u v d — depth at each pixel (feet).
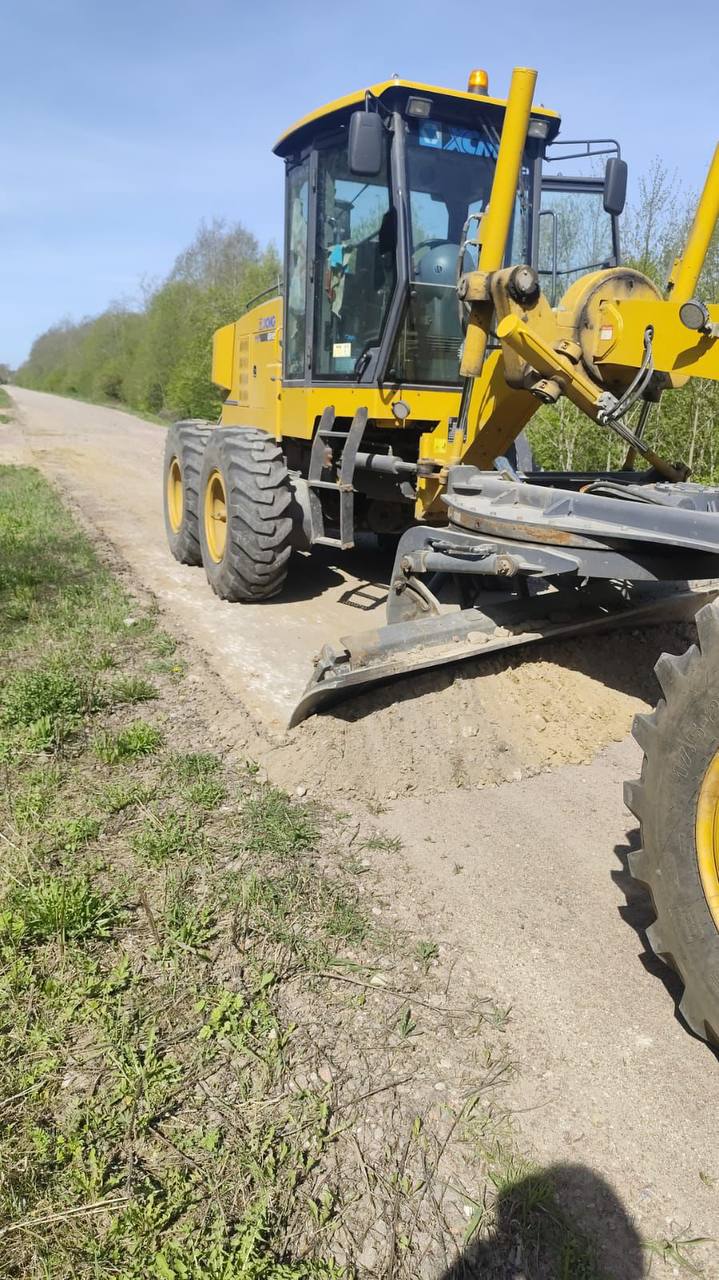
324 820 11.50
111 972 8.63
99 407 117.08
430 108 15.48
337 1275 6.07
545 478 14.66
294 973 8.81
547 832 11.42
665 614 14.65
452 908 9.92
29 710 13.71
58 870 10.09
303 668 16.88
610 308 12.14
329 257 18.10
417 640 12.35
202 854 10.50
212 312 91.56
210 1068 7.63
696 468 30.81
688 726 7.37
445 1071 7.78
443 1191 6.72
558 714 13.30
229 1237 6.27
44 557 23.61
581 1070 7.84
